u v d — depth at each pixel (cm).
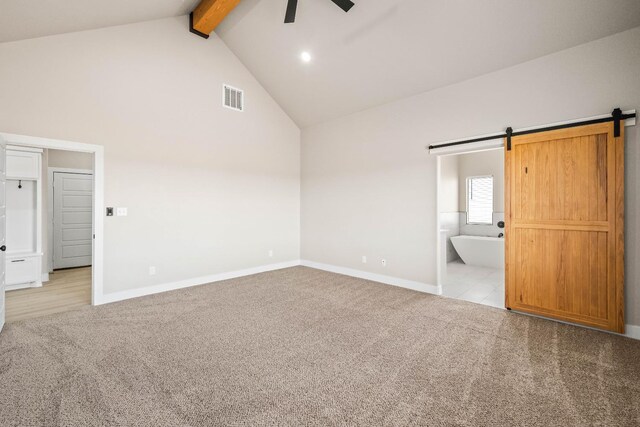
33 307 355
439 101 403
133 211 393
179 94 435
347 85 461
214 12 397
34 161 446
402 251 448
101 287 366
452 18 319
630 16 263
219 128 482
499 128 351
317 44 415
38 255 446
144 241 402
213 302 373
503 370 220
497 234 635
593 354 243
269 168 556
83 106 353
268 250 556
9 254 430
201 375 212
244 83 515
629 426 163
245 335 278
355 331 288
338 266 541
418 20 334
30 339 268
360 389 197
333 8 360
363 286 450
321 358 237
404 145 443
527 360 234
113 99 375
